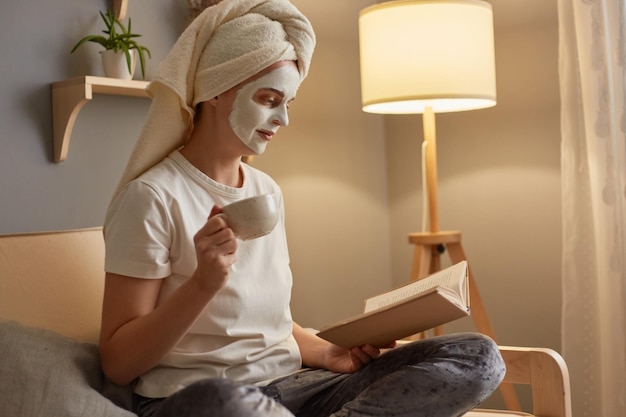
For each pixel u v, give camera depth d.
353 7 2.90
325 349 1.74
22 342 1.42
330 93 2.84
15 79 1.97
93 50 2.11
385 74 2.34
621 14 2.25
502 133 2.71
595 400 2.36
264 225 1.37
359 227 2.91
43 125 2.02
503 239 2.73
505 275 2.73
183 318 1.39
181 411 1.18
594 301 2.37
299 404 1.62
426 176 2.52
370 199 2.94
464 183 2.80
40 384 1.39
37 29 2.01
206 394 1.16
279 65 1.59
